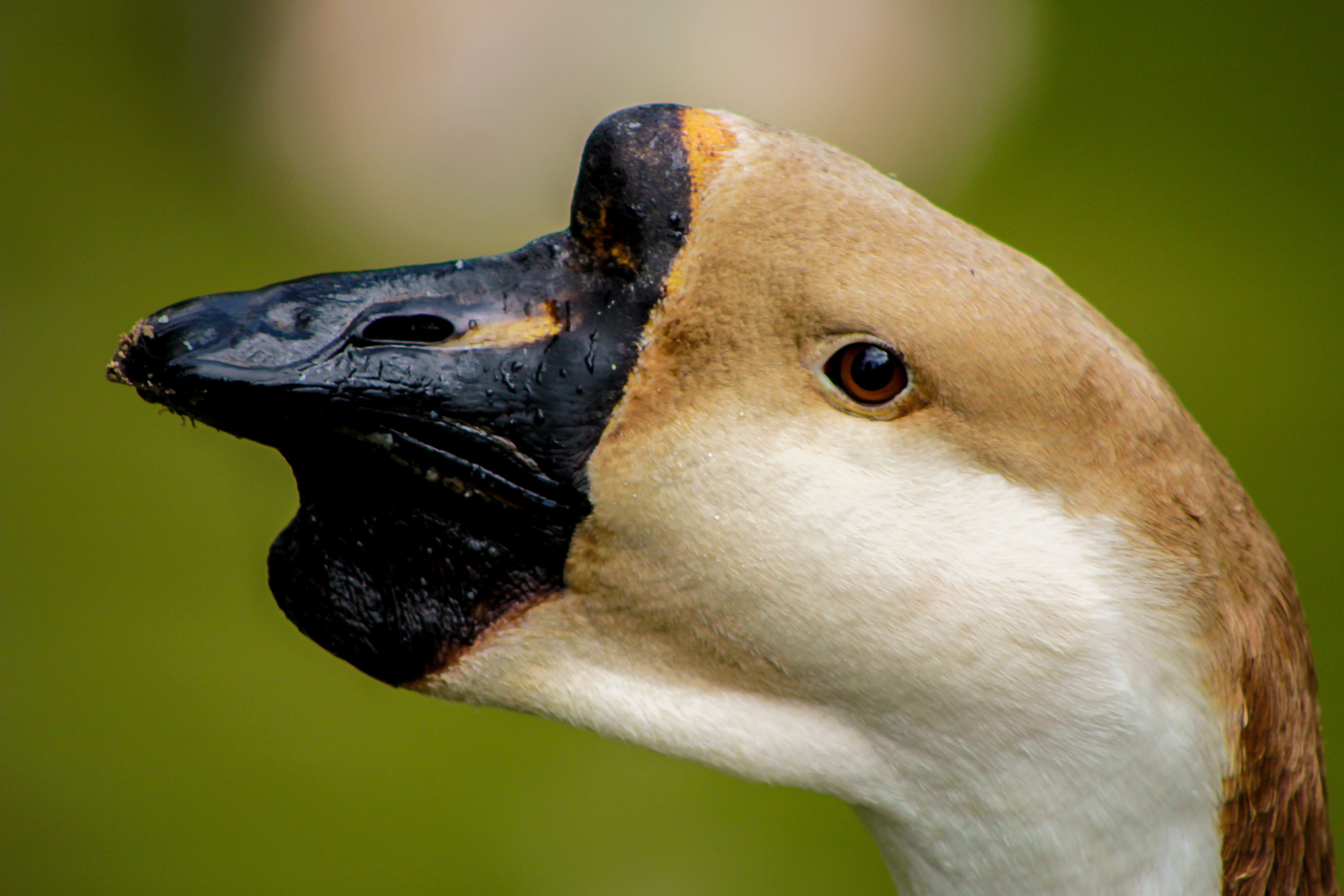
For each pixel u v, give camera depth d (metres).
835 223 4.39
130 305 18.75
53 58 22.39
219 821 12.22
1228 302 18.12
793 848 11.77
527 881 11.66
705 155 4.55
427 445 4.34
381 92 21.30
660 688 4.62
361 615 4.50
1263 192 20.03
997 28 22.27
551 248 4.60
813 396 4.35
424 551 4.50
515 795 12.44
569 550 4.51
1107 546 4.30
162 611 14.29
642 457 4.40
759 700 4.62
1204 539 4.36
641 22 21.12
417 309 4.40
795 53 21.50
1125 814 4.38
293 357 4.22
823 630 4.41
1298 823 4.71
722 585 4.45
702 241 4.44
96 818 12.20
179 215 20.42
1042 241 19.44
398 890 11.65
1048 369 4.27
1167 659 4.30
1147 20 22.91
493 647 4.57
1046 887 4.52
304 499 4.47
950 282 4.30
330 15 21.62
